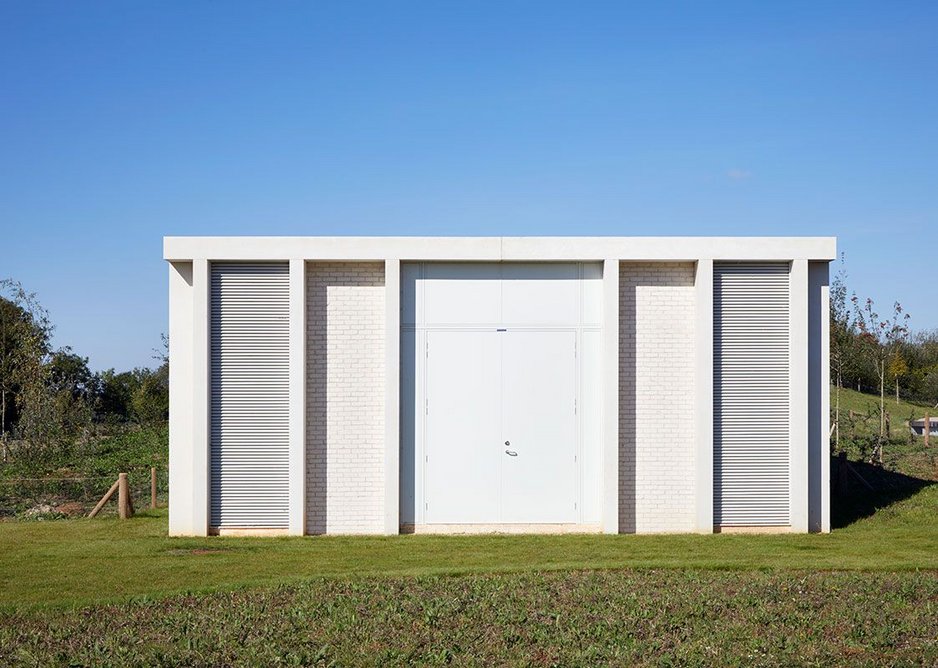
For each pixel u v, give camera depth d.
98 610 10.84
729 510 16.56
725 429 16.56
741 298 16.62
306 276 16.53
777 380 16.58
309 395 16.61
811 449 16.66
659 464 16.64
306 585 11.83
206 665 8.62
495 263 16.69
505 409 16.64
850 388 40.50
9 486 23.22
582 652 8.96
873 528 16.80
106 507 21.00
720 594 11.02
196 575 12.91
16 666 8.60
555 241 16.39
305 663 8.73
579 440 16.62
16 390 30.75
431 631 9.67
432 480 16.62
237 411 16.48
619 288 16.69
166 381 38.47
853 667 8.48
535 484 16.62
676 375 16.70
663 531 16.61
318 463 16.58
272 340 16.50
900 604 10.54
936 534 16.14
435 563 13.60
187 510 16.48
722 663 8.61
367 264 16.67
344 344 16.62
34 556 14.54
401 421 16.64
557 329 16.69
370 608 10.60
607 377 16.41
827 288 16.70
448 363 16.66
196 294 16.27
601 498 16.61
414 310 16.66
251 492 16.47
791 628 9.65
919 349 43.12
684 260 16.48
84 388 43.28
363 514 16.55
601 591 11.24
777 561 13.38
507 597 11.04
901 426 31.86
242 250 16.27
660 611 10.27
